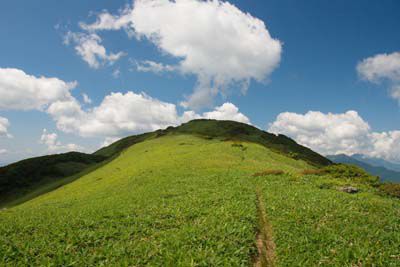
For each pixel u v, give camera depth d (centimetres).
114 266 1348
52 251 1540
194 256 1384
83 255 1484
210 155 6016
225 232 1667
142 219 2042
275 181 3334
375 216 1892
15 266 1380
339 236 1555
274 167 4822
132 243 1609
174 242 1559
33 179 11588
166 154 6856
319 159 12019
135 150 9544
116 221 2045
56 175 12181
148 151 8294
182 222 1934
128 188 3772
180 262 1328
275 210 2122
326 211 2011
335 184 3033
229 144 7675
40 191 8394
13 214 2873
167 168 4853
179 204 2416
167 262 1346
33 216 2548
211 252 1412
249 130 14212
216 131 13725
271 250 1555
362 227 1688
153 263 1358
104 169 7550
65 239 1728
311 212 1998
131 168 5850
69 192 5341
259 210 2244
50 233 1872
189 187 3209
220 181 3459
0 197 9844
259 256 1484
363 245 1448
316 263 1320
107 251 1509
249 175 3838
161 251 1466
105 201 3017
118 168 6738
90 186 5225
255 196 2630
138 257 1438
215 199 2498
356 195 2575
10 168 11800
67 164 13488
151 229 1834
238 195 2634
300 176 3603
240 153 6506
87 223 2017
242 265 1316
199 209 2203
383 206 2144
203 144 8469
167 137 11206
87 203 3181
